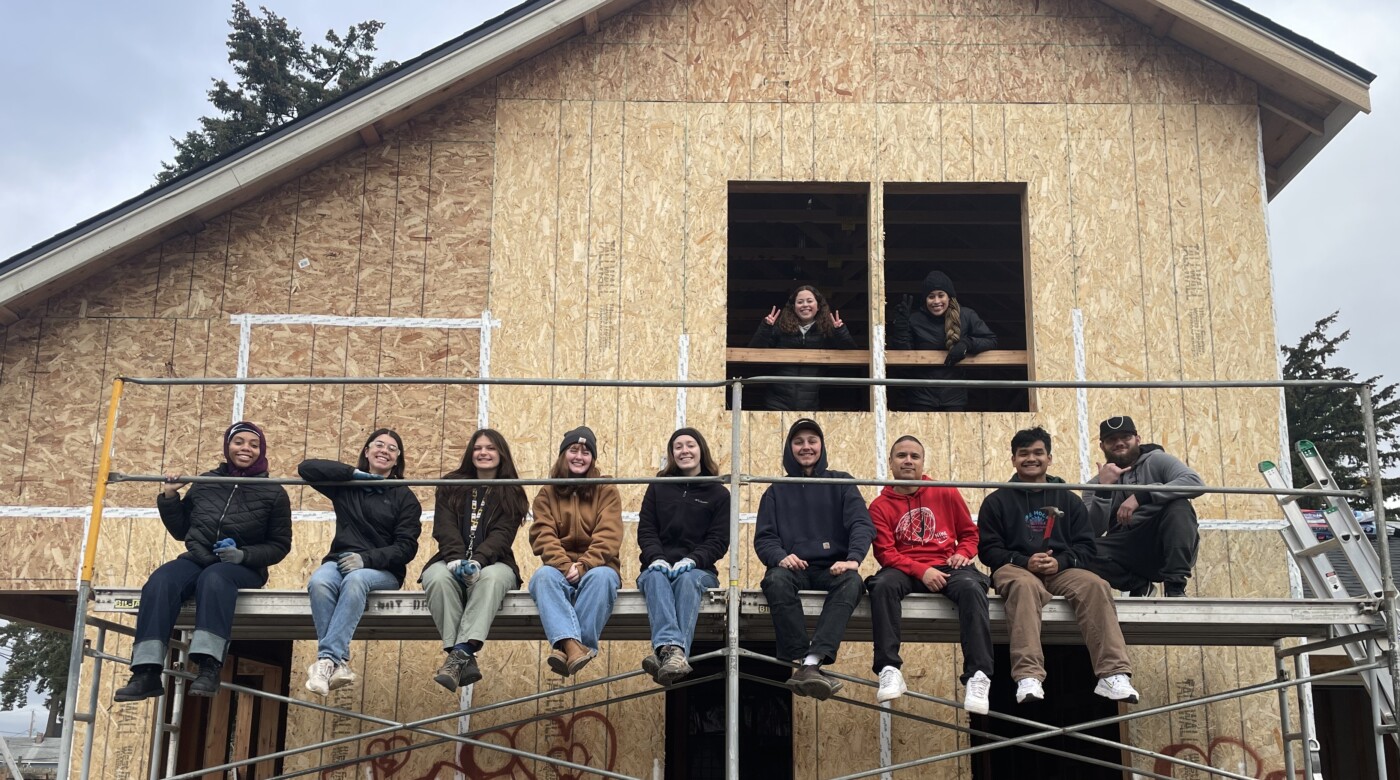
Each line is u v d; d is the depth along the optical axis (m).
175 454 8.85
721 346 9.09
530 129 9.49
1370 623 7.09
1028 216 9.35
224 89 23.78
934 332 9.27
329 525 8.74
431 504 8.83
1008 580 7.08
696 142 9.47
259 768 10.75
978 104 9.55
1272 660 8.55
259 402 8.97
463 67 9.18
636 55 9.63
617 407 8.99
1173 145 9.46
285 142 8.99
